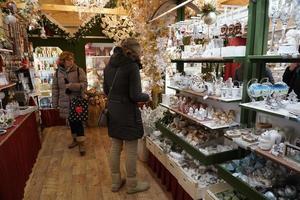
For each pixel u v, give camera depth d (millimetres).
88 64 6043
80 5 4383
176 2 3102
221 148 2092
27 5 3789
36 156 3562
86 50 5988
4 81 3068
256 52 1755
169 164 2557
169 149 2715
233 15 2049
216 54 2062
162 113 3314
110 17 5293
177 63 3086
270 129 1713
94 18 5562
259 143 1562
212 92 2143
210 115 2289
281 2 1404
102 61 6129
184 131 2549
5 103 3334
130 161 2559
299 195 1452
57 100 3770
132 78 2303
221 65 2508
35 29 5242
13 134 2455
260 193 1446
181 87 2654
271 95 1566
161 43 3480
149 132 3322
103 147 4031
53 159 3545
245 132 1806
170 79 3131
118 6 4766
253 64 1819
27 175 2887
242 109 1975
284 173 1622
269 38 1740
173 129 2719
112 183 2693
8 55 3570
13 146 2400
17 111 3176
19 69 3982
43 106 5496
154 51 3691
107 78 2529
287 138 1635
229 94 1984
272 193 1440
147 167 3289
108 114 2514
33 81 4527
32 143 3373
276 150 1448
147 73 3859
